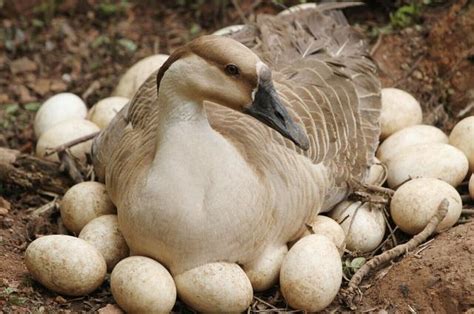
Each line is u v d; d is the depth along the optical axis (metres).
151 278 8.55
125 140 9.50
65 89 13.34
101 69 13.62
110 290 9.24
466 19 12.32
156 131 8.90
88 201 9.95
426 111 12.14
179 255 8.65
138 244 8.85
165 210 8.45
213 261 8.70
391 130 11.27
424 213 9.71
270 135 9.23
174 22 14.34
